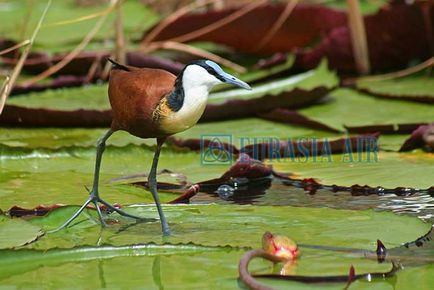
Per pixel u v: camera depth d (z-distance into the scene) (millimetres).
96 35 16547
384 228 8461
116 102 8289
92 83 14742
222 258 7777
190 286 7164
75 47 15836
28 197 9617
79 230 8594
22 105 12500
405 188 9805
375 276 7281
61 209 8844
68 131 12500
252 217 8914
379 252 7770
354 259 7676
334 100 13688
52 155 11359
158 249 7910
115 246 7891
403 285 7133
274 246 7641
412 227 8469
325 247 7973
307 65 15328
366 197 9820
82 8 19344
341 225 8594
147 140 11945
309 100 13242
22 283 7293
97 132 12438
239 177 10352
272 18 15867
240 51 16391
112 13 18047
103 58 14773
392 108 13078
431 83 14328
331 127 12195
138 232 8516
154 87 8125
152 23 17469
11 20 18219
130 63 14422
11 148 11289
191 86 8008
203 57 15750
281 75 15039
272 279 7227
